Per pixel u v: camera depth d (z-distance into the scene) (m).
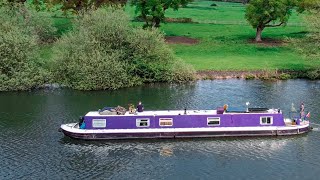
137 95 71.25
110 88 75.81
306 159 47.97
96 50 77.25
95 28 79.31
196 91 73.00
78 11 95.12
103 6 92.88
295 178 44.31
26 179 44.16
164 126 53.62
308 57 83.69
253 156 48.88
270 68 85.88
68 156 48.94
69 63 77.00
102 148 50.97
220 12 147.75
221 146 51.44
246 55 96.75
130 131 52.97
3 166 46.47
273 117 54.03
